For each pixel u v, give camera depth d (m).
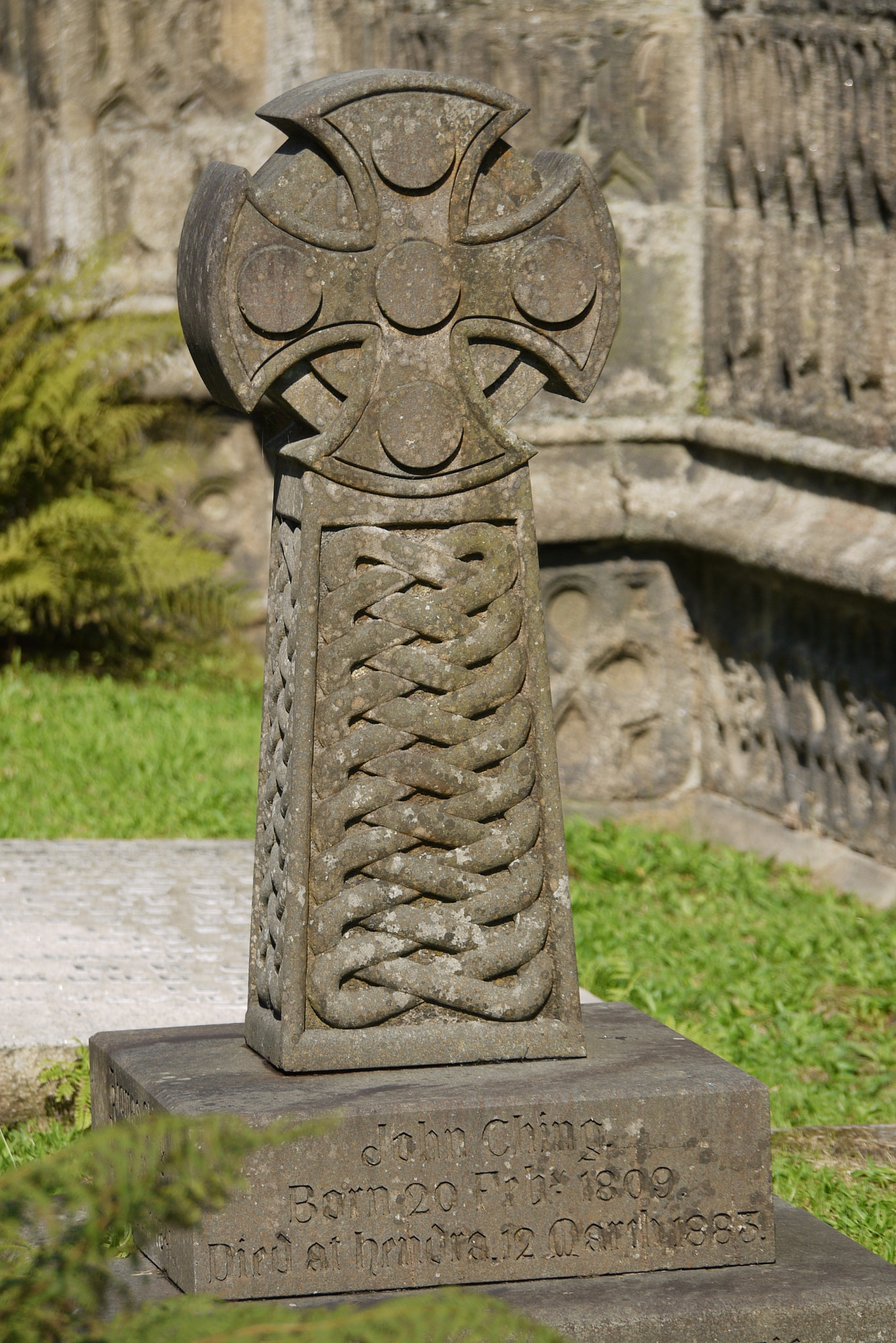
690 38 7.50
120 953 5.16
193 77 10.37
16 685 9.25
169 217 10.53
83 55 10.59
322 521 3.27
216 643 10.55
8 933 5.32
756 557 7.00
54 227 10.85
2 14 11.19
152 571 9.50
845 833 6.97
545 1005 3.40
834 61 6.70
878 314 6.55
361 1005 3.30
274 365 3.20
